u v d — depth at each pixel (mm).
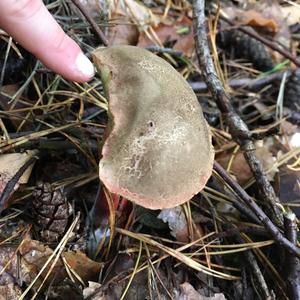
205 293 157
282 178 186
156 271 154
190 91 137
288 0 280
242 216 178
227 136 199
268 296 149
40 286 146
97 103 189
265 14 266
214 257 166
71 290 148
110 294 148
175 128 127
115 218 162
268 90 229
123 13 230
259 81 228
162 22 239
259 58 239
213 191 179
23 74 195
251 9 270
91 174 172
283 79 225
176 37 237
